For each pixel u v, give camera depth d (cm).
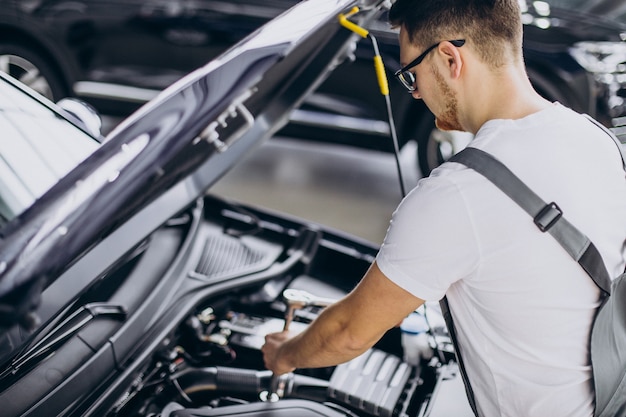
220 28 429
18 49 435
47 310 97
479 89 110
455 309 111
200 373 148
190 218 188
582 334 106
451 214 100
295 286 190
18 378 121
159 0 437
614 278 107
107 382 129
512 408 112
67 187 103
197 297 158
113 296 149
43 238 95
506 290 103
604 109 364
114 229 106
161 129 109
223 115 112
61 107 166
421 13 108
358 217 381
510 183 100
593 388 109
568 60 364
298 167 440
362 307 109
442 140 388
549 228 100
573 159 105
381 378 151
